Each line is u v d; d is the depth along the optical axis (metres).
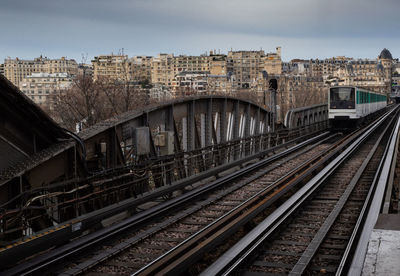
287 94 87.06
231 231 10.12
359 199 14.48
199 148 16.75
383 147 29.28
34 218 8.95
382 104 64.25
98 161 11.67
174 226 11.25
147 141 13.34
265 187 16.27
